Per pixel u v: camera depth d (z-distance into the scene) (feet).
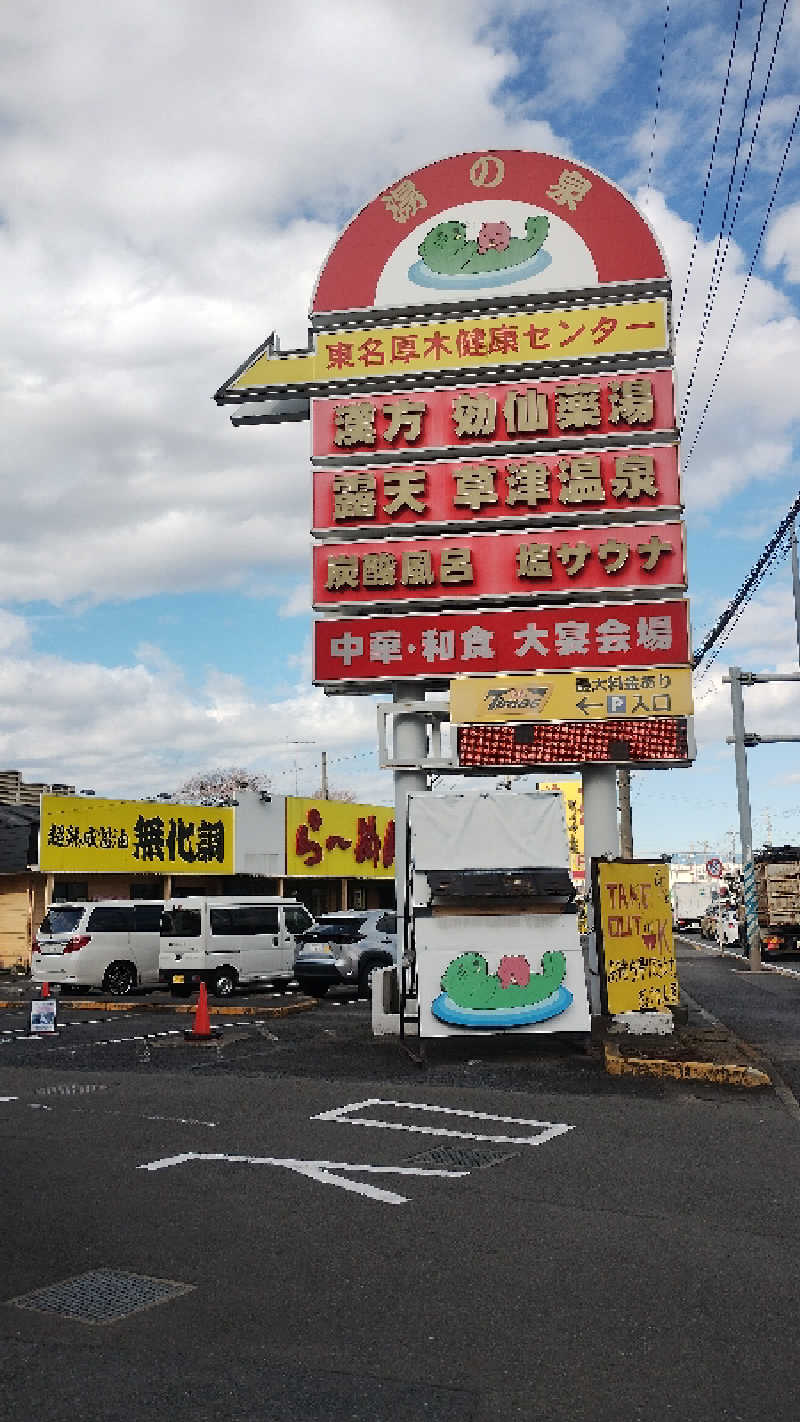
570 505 57.62
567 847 49.03
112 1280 18.70
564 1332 16.20
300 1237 21.13
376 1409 13.71
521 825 49.32
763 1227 21.61
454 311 59.77
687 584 56.49
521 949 46.42
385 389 60.03
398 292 60.13
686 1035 48.96
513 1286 18.21
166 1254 20.15
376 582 58.49
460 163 61.11
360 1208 23.22
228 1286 18.34
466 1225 21.85
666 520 57.11
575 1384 14.43
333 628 58.80
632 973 50.90
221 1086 39.42
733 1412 13.64
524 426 58.29
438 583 58.23
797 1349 15.52
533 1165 27.07
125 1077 41.86
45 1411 13.69
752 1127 31.63
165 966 78.79
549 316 59.00
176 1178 26.00
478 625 57.77
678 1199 23.77
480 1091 37.91
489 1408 13.75
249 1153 28.66
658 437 57.72
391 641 58.23
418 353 59.62
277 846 124.36
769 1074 40.98
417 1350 15.57
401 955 53.72
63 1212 23.09
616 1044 46.19
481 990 45.73
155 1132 31.50
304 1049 49.29
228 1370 14.94
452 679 57.47
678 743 55.93
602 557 57.16
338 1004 74.38
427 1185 25.13
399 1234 21.27
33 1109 35.40
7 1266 19.54
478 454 59.00
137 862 109.91
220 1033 54.39
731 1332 16.16
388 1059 45.83
